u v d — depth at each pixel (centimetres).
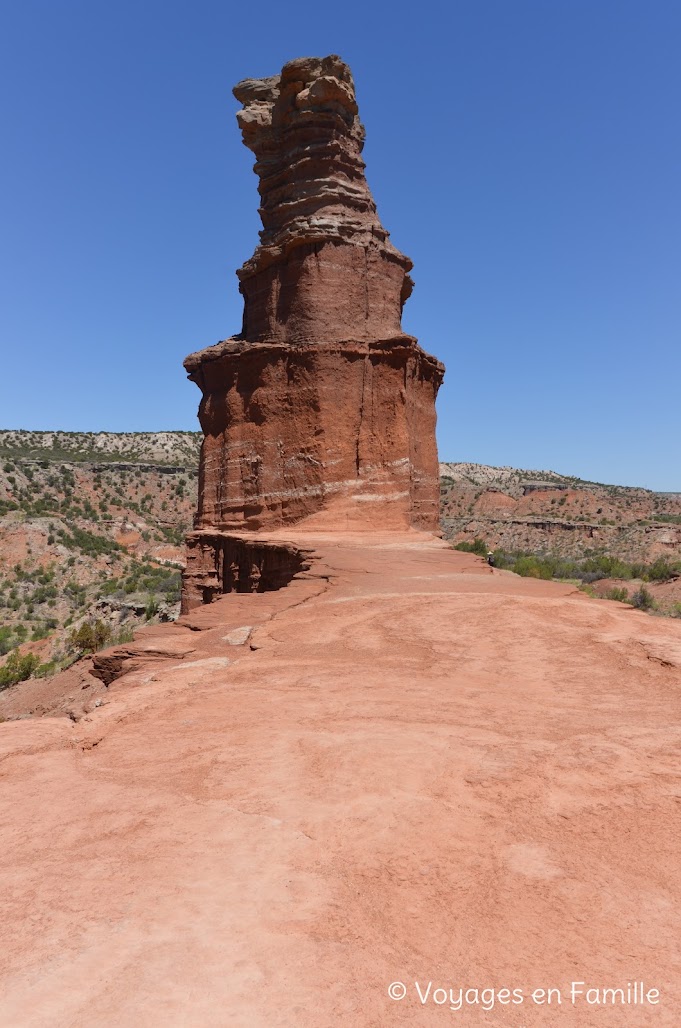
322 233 3003
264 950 416
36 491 14850
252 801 633
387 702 948
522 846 545
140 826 595
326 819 589
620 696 967
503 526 13262
